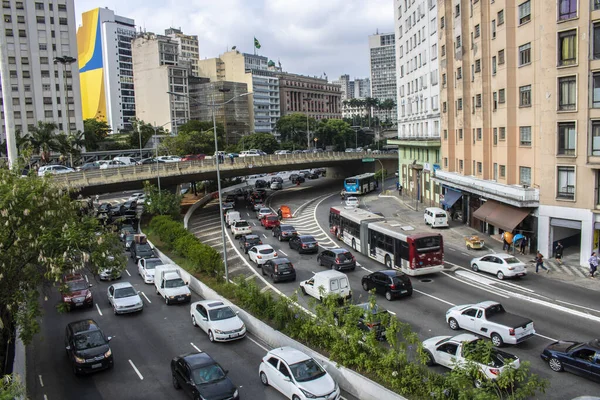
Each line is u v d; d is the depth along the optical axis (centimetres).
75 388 1991
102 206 7162
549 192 3603
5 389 1285
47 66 10562
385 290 2914
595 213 3359
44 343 2522
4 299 1917
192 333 2564
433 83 6228
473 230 4912
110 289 3097
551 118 3522
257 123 18762
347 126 16550
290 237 4912
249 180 11262
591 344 1831
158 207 5759
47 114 10588
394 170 11956
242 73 18725
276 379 1839
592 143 3328
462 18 5009
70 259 1962
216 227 5991
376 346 1812
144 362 2216
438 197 6234
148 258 3869
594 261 3231
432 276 3409
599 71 3244
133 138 12938
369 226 3934
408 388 1609
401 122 7844
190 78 17925
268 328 2359
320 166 9931
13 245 1939
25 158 2202
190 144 10725
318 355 1986
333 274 2877
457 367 1427
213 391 1730
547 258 3666
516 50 4081
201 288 3222
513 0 4056
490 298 2866
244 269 3862
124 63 19612
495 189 4203
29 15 10375
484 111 4569
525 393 1327
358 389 1773
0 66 2525
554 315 2534
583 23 3275
